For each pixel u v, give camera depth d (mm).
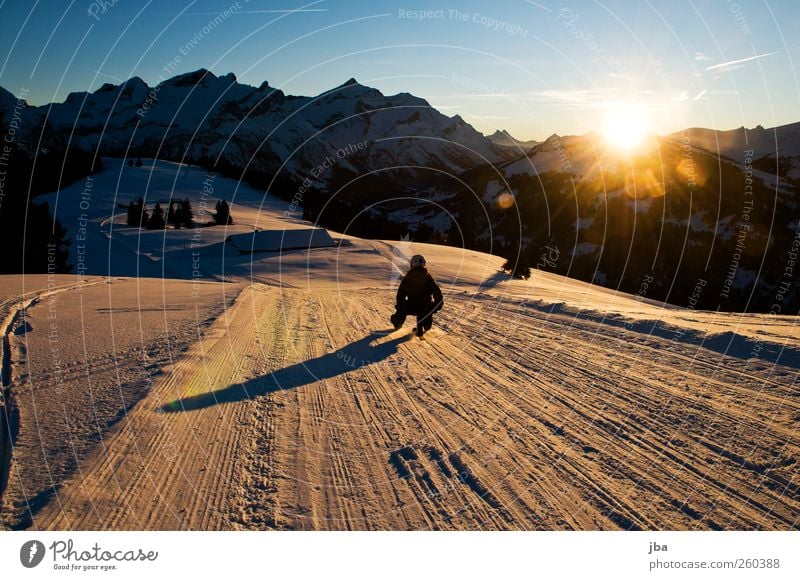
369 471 3672
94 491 3201
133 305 9875
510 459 3854
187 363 5930
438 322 9969
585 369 6273
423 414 4773
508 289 26312
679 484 3461
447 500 3318
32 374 5293
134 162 130875
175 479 3430
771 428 4270
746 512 3141
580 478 3566
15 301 9391
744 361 6277
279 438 4156
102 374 5387
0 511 2963
